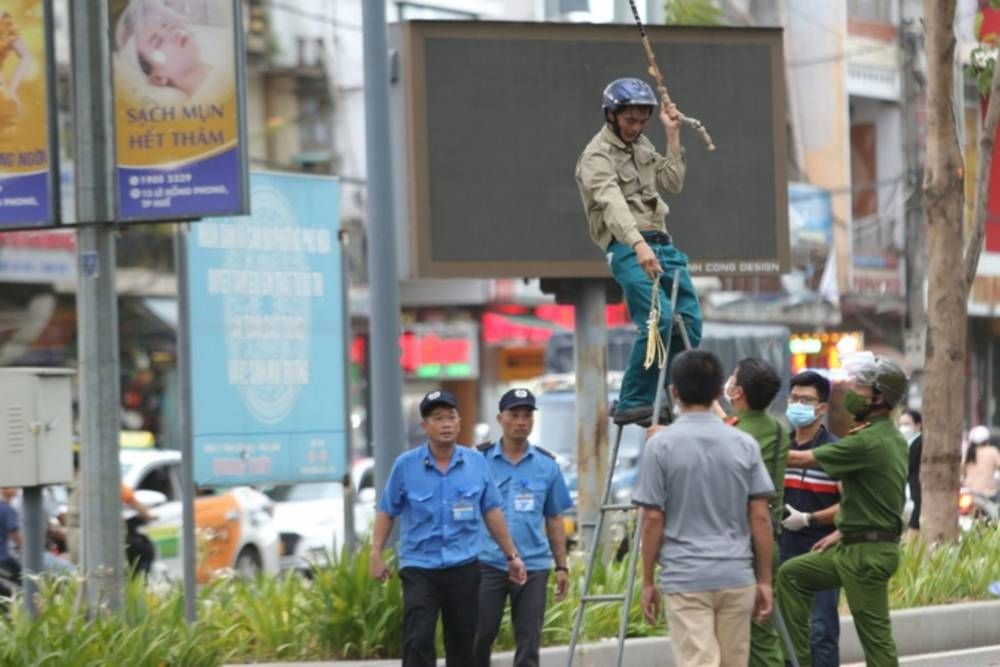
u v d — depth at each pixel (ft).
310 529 189.06
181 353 107.24
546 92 137.69
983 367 352.28
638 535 81.56
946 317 144.46
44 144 97.55
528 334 287.28
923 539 137.49
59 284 230.68
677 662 68.33
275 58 257.14
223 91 94.48
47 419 97.91
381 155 115.75
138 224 96.68
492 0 282.97
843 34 326.24
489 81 136.36
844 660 119.85
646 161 84.89
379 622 100.22
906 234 334.44
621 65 139.85
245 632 101.71
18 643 84.48
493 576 92.73
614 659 105.29
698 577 67.67
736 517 68.39
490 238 136.05
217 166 94.68
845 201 327.47
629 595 80.79
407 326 275.18
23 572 97.76
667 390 83.92
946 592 129.80
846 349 313.32
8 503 126.11
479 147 135.95
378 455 115.03
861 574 84.28
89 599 93.61
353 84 266.77
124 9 95.81
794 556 92.27
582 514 138.41
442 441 87.81
